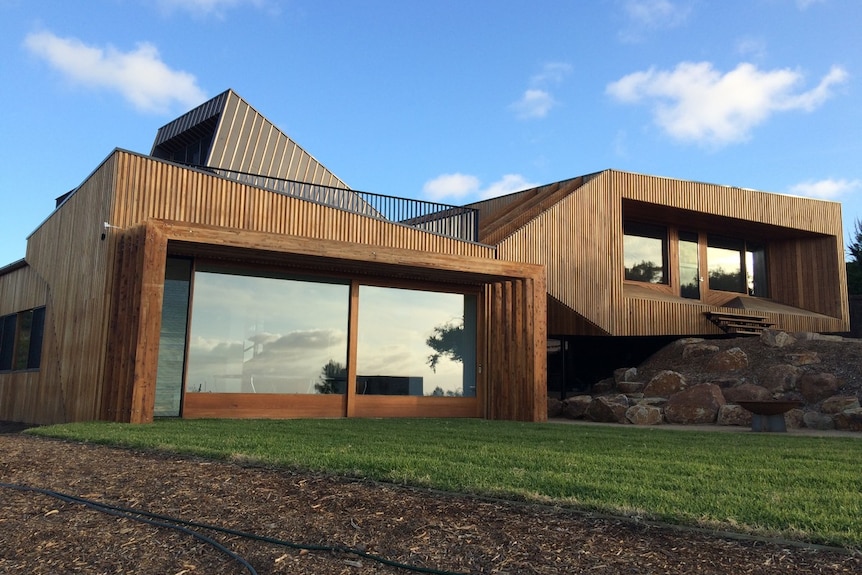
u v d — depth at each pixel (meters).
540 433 9.70
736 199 21.69
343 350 13.97
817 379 13.41
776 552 3.29
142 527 4.05
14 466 5.99
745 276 24.62
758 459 6.60
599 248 18.58
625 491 4.58
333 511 4.22
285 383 13.28
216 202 12.32
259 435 8.39
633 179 19.64
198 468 5.75
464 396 15.27
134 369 10.27
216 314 12.73
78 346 11.66
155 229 10.57
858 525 3.65
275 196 13.05
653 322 19.55
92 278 11.47
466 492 4.61
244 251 11.84
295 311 13.56
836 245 23.95
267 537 3.75
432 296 15.21
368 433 9.06
